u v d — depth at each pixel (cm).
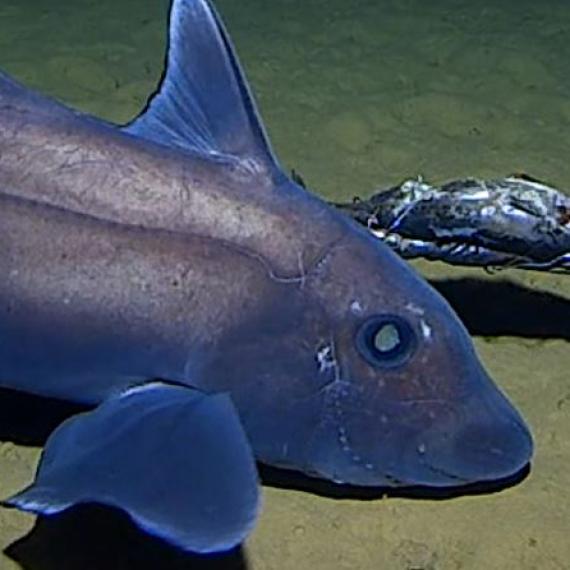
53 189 88
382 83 167
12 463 97
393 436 88
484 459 89
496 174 140
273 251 87
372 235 90
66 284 87
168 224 87
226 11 200
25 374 91
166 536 72
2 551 89
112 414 82
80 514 91
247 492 75
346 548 90
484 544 91
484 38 189
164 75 91
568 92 167
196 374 88
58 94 156
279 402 87
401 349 87
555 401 103
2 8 194
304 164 140
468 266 114
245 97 89
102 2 199
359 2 207
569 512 93
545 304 116
